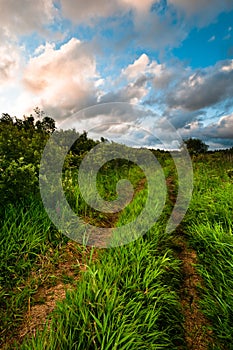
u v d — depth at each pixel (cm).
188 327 227
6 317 215
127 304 211
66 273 284
